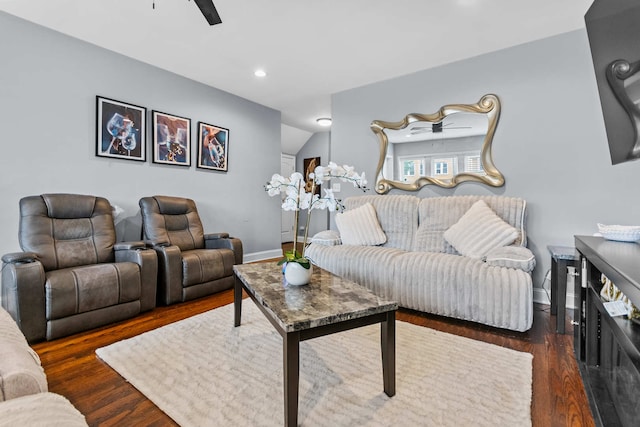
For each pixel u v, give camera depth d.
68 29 2.69
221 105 4.13
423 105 3.54
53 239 2.39
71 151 2.83
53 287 2.02
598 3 1.82
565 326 2.30
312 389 1.49
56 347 1.93
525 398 1.41
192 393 1.46
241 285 2.21
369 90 3.95
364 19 2.53
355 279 2.81
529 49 2.91
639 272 0.95
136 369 1.67
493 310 2.17
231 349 1.90
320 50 3.05
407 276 2.53
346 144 4.18
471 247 2.62
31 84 2.60
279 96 4.38
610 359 1.31
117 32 2.74
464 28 2.67
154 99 3.42
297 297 1.48
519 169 2.98
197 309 2.65
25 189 2.59
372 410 1.33
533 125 2.90
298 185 1.79
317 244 3.30
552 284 2.54
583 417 1.28
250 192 4.55
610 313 1.19
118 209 3.13
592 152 2.65
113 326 2.28
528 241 2.92
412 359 1.77
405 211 3.30
